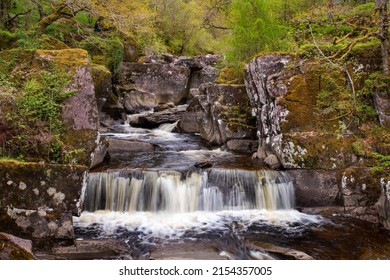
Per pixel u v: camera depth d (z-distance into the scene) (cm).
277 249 516
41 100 629
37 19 1477
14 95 624
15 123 601
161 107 1592
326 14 853
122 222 618
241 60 1032
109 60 1485
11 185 520
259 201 697
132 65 1733
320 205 691
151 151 970
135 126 1349
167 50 2431
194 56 2350
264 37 961
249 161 838
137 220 629
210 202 686
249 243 543
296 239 564
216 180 701
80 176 537
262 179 700
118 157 873
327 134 712
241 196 695
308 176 701
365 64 750
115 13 1281
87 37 1395
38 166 527
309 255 504
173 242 541
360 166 683
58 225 525
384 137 688
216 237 565
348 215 664
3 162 520
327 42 865
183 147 1023
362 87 741
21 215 520
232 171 707
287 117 730
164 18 2289
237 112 1002
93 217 632
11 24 1312
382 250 523
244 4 970
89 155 647
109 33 1609
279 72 786
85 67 690
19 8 1468
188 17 2431
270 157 761
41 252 494
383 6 698
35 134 610
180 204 677
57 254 488
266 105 810
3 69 664
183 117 1268
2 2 1290
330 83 746
